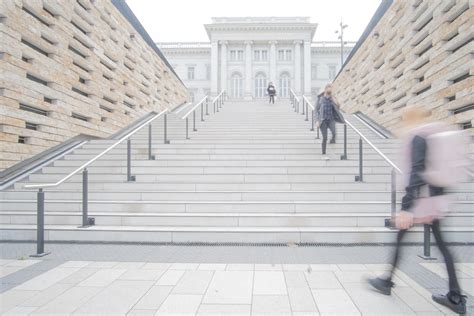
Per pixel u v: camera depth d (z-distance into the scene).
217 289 3.88
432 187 3.40
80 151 9.70
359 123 14.05
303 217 6.16
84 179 6.17
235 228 6.03
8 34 7.75
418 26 10.70
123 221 6.29
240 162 8.66
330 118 9.12
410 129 3.54
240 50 59.41
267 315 3.26
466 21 8.14
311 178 7.88
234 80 59.12
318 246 5.67
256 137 11.16
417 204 3.43
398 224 3.52
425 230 4.90
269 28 58.09
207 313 3.30
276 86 58.53
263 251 5.39
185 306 3.46
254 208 6.62
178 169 8.34
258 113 15.90
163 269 4.57
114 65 12.87
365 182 7.55
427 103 9.91
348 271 4.45
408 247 5.46
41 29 8.87
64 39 9.87
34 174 8.08
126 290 3.86
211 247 5.63
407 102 11.22
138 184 7.54
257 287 3.93
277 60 59.00
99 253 5.32
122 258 5.06
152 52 17.17
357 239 5.76
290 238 5.80
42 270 4.55
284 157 9.12
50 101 9.49
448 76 8.87
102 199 7.16
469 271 4.38
